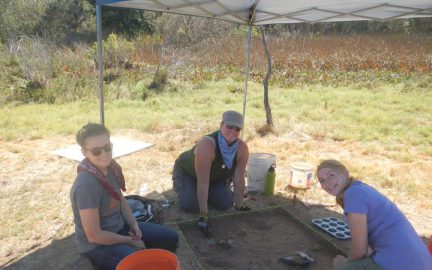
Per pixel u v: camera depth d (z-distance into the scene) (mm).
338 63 14320
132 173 5234
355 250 2363
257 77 13039
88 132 2420
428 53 15414
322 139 7082
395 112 8961
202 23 16297
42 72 10805
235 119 3533
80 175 2469
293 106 9617
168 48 14062
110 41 13758
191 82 12234
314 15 4875
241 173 3930
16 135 6715
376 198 2357
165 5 4133
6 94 10016
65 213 4055
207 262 3232
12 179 4934
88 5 22062
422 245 2328
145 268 2363
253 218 4043
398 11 4301
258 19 5281
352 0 3955
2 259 3229
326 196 4594
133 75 12195
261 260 3281
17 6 20281
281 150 6359
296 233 3768
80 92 10328
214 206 4176
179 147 6438
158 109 9141
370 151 6348
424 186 4930
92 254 2580
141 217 3328
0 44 15172
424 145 6738
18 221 3875
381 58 14734
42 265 3154
